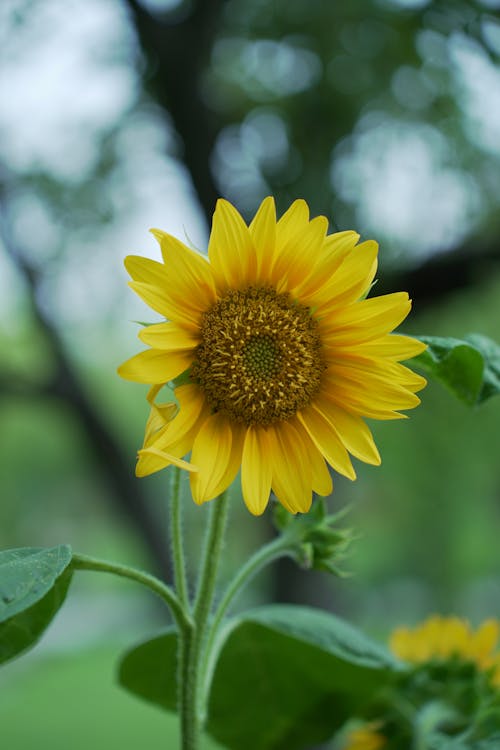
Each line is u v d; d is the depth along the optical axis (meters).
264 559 1.81
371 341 1.67
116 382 15.13
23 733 9.05
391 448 13.10
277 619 2.18
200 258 1.61
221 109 7.11
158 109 7.00
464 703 2.28
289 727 2.37
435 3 5.57
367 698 2.31
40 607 1.57
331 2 6.41
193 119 6.50
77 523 26.66
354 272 1.66
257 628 2.15
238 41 7.02
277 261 1.68
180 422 1.63
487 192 6.80
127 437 13.38
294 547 1.82
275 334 1.68
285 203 6.90
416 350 1.67
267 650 2.21
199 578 1.72
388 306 1.66
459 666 2.33
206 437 1.65
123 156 7.31
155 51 6.32
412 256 6.70
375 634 12.53
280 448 1.69
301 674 2.26
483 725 2.15
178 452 1.65
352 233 1.67
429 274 6.41
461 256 6.35
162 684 2.33
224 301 1.68
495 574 20.67
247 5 6.73
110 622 22.03
